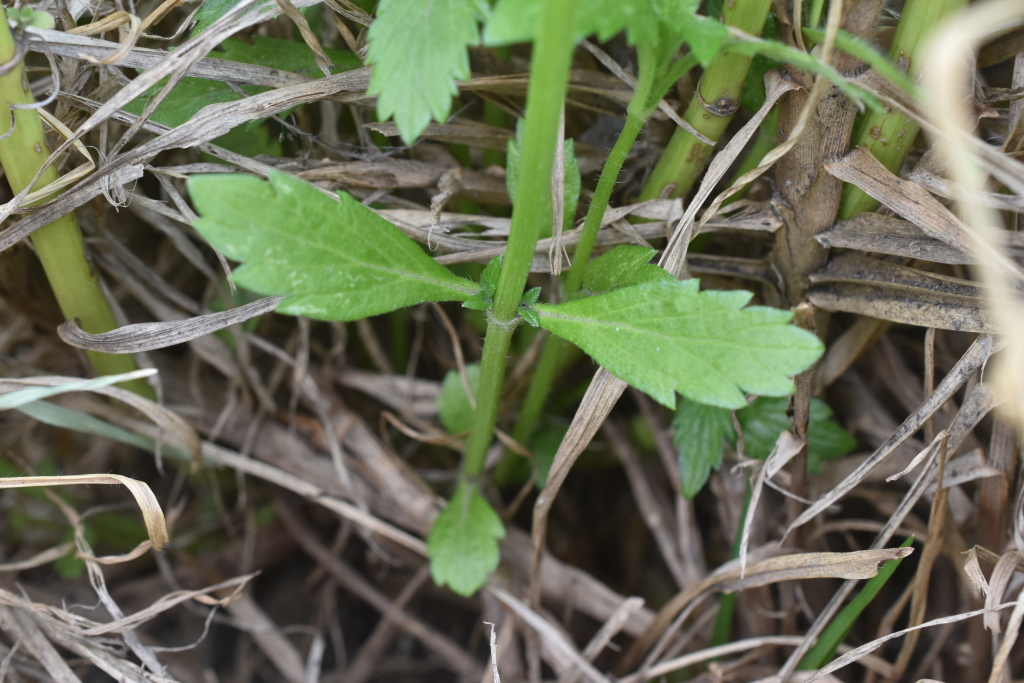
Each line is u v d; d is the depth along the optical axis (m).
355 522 0.46
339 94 0.40
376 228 0.36
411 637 0.49
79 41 0.38
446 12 0.35
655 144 0.42
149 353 0.45
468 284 0.37
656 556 0.49
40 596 0.45
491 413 0.40
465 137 0.42
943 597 0.45
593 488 0.51
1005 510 0.41
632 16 0.34
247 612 0.46
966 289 0.38
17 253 0.42
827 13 0.38
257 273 0.35
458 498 0.43
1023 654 0.42
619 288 0.38
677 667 0.42
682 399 0.42
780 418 0.42
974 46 0.38
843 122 0.38
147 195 0.44
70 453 0.46
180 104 0.40
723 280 0.43
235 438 0.45
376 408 0.48
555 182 0.39
